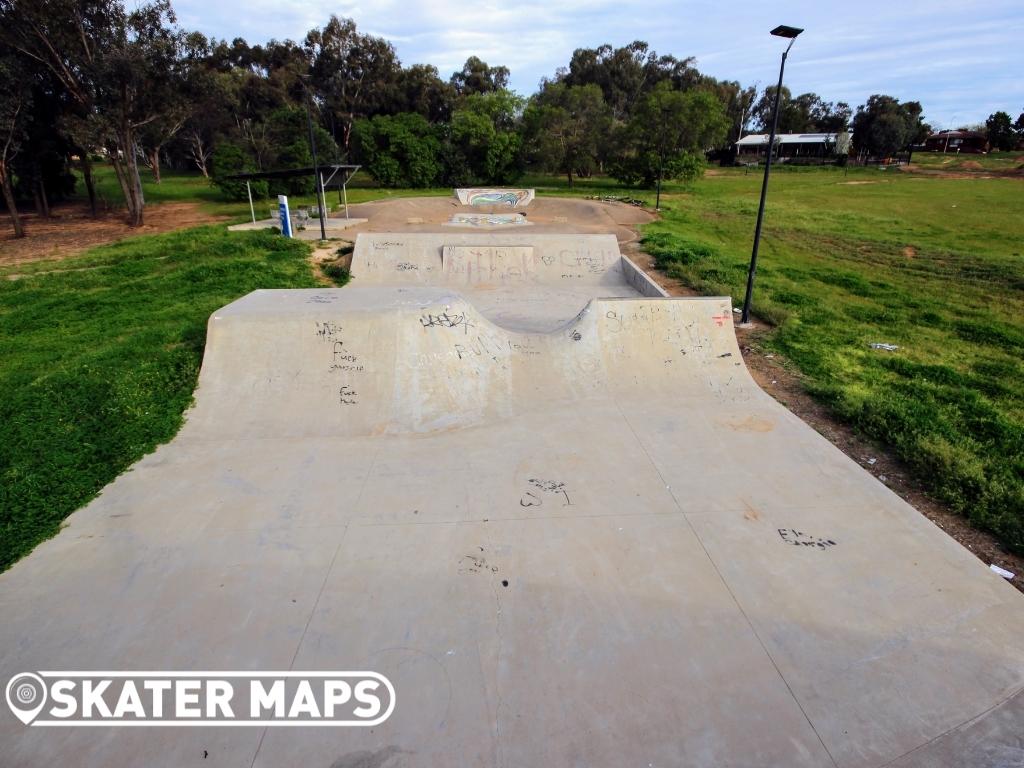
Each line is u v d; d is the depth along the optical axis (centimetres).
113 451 715
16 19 2383
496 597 502
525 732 390
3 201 3519
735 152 6688
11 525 582
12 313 1267
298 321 883
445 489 654
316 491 651
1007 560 552
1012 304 1459
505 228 2453
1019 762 371
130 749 384
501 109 4734
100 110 2641
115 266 1719
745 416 823
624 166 3944
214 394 834
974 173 5153
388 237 1684
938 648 452
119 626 473
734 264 1777
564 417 821
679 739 385
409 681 425
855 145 6475
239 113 5609
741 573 530
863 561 545
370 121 4297
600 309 972
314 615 483
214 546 563
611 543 568
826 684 423
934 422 783
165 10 2566
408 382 848
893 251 2034
